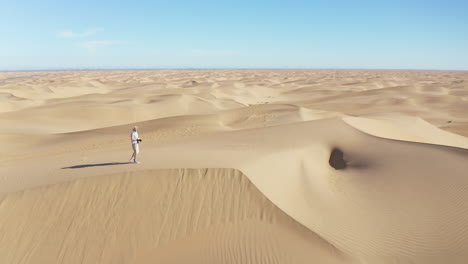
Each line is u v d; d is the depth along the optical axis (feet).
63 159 50.60
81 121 138.51
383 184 46.16
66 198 33.17
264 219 33.06
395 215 38.24
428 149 55.98
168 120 114.01
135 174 34.94
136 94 220.64
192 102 188.55
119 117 150.20
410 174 47.75
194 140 65.92
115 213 32.22
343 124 75.41
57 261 29.07
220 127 103.86
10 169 45.60
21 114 136.26
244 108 136.26
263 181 38.11
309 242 31.24
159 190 34.06
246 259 29.48
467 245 32.65
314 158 55.47
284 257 29.68
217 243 30.66
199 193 34.17
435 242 33.35
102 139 89.15
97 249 29.86
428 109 182.39
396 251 32.12
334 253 30.50
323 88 318.45
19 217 31.73
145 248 30.09
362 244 32.63
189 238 30.99
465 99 208.23
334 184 48.16
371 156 58.03
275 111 128.57
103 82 462.19
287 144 59.00
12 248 29.84
